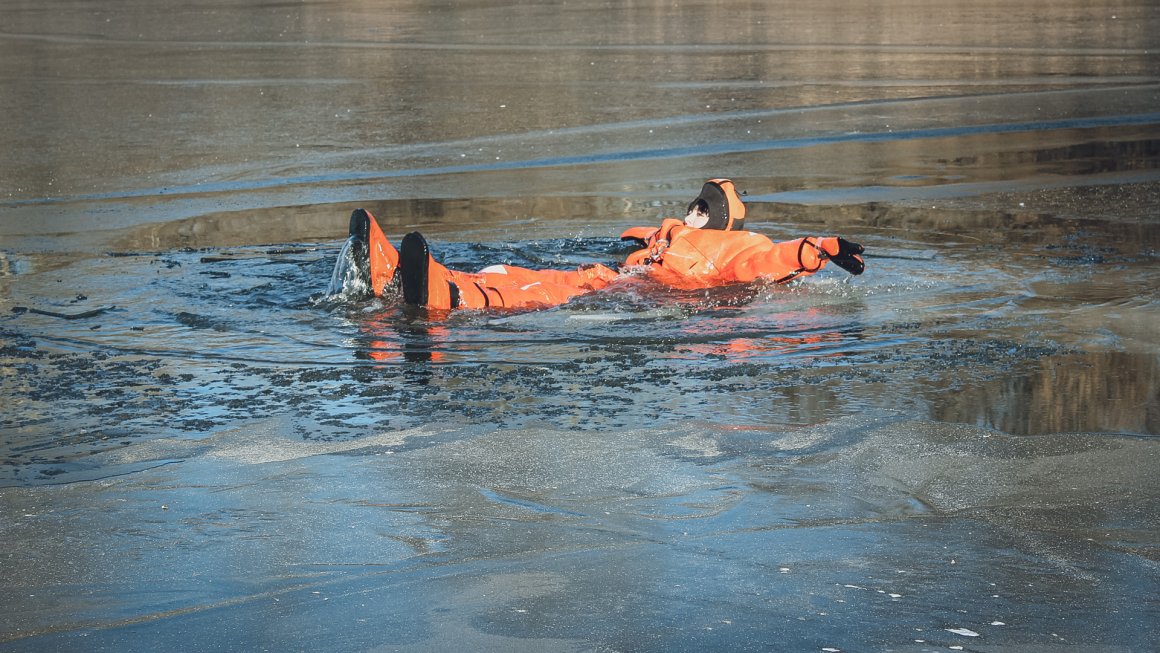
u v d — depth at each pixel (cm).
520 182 1877
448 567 514
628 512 589
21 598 493
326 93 3155
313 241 1425
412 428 739
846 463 660
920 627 440
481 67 3747
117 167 2086
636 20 5838
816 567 506
